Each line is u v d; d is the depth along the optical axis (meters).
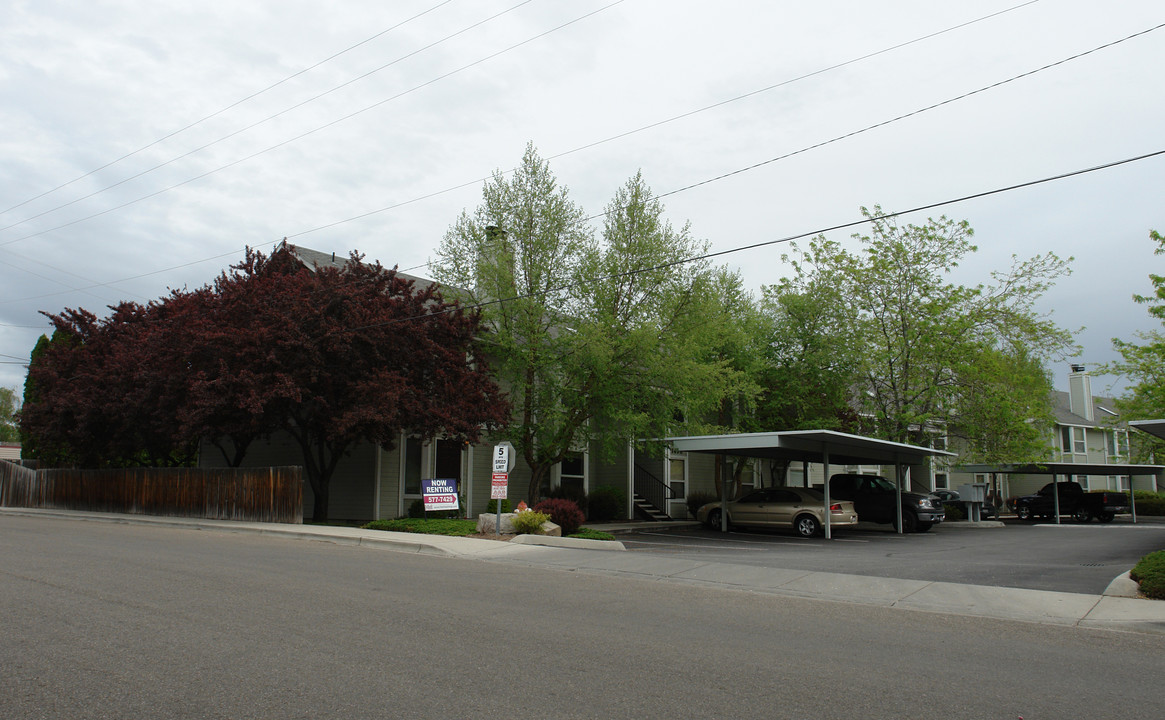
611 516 27.77
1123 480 52.22
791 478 38.81
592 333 21.06
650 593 10.52
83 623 7.32
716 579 12.09
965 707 5.43
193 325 20.72
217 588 9.51
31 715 4.75
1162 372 28.50
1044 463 31.16
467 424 20.36
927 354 28.12
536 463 23.91
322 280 21.23
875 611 9.65
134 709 4.89
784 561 14.91
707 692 5.59
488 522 17.92
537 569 13.02
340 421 18.88
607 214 22.94
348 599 8.99
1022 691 5.90
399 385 19.70
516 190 23.06
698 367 22.17
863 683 5.99
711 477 33.88
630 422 22.47
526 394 22.97
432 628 7.50
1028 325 27.91
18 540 14.97
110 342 25.80
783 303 29.73
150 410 22.05
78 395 24.00
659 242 22.47
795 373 29.28
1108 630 8.68
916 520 25.95
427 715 4.89
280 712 4.89
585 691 5.52
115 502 26.23
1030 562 14.95
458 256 22.81
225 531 19.45
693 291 22.55
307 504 25.44
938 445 34.34
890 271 28.44
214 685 5.43
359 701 5.14
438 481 21.03
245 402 18.38
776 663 6.55
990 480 45.56
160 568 11.20
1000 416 28.75
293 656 6.26
